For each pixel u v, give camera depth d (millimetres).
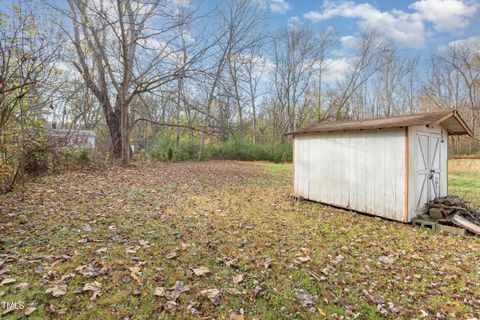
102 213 4852
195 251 3469
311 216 5672
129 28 11203
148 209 5348
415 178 5340
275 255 3521
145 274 2809
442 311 2508
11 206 4855
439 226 4863
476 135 23688
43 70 6793
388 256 3676
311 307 2459
